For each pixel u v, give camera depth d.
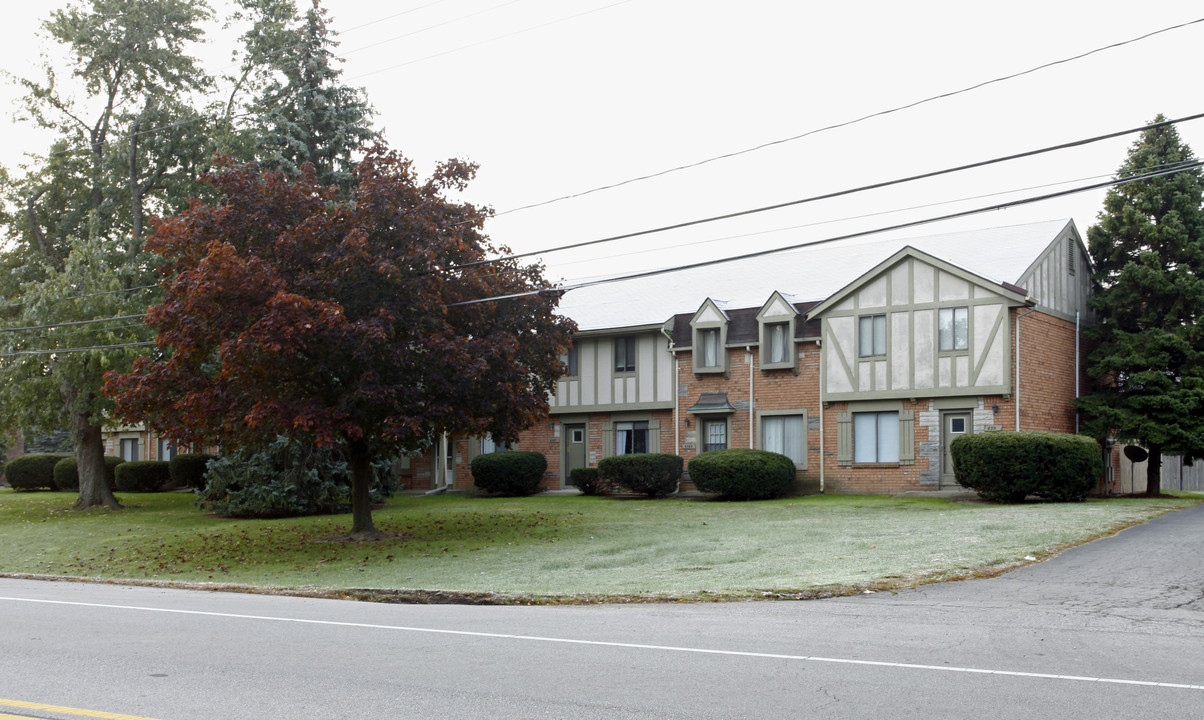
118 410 20.50
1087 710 6.61
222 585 16.00
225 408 19.58
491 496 34.03
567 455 34.53
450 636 9.82
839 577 13.56
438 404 19.55
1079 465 23.62
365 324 18.11
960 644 9.02
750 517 23.70
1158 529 17.77
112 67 34.91
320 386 20.22
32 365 30.70
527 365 22.16
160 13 34.78
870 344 28.33
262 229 19.80
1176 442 26.19
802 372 29.77
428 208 20.16
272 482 28.66
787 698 6.98
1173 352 26.98
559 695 7.13
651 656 8.58
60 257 35.50
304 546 21.61
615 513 26.47
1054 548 15.61
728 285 34.34
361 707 6.83
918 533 18.33
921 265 27.53
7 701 7.08
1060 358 28.39
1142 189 27.92
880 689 7.23
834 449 29.02
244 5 36.47
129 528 27.05
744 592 12.70
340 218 19.28
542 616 11.44
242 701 7.04
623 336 33.34
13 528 28.02
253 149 33.81
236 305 18.73
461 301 20.55
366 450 22.52
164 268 20.92
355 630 10.30
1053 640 9.18
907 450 27.62
